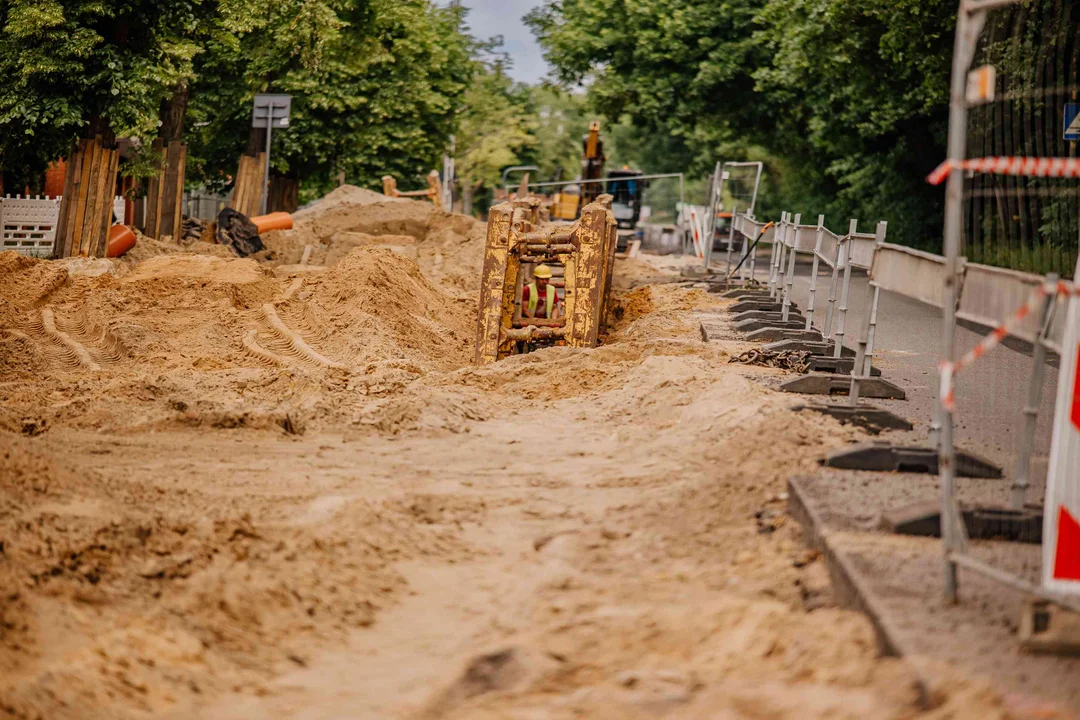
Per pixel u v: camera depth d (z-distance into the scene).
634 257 42.78
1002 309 6.73
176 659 5.78
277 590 6.73
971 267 7.24
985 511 7.14
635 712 5.04
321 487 9.20
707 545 7.68
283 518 8.16
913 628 5.50
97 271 21.78
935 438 9.68
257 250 30.66
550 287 18.61
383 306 18.59
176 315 18.05
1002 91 9.21
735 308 22.09
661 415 11.93
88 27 26.11
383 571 7.39
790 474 8.66
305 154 46.03
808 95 45.12
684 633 5.98
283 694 5.62
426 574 7.46
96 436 10.78
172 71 27.16
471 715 5.21
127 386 12.44
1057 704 4.73
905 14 33.03
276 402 12.45
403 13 48.66
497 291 16.81
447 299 22.58
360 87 47.12
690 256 45.66
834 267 15.91
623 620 6.20
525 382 14.23
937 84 34.28
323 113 46.34
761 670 5.47
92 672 5.43
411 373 14.36
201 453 10.25
